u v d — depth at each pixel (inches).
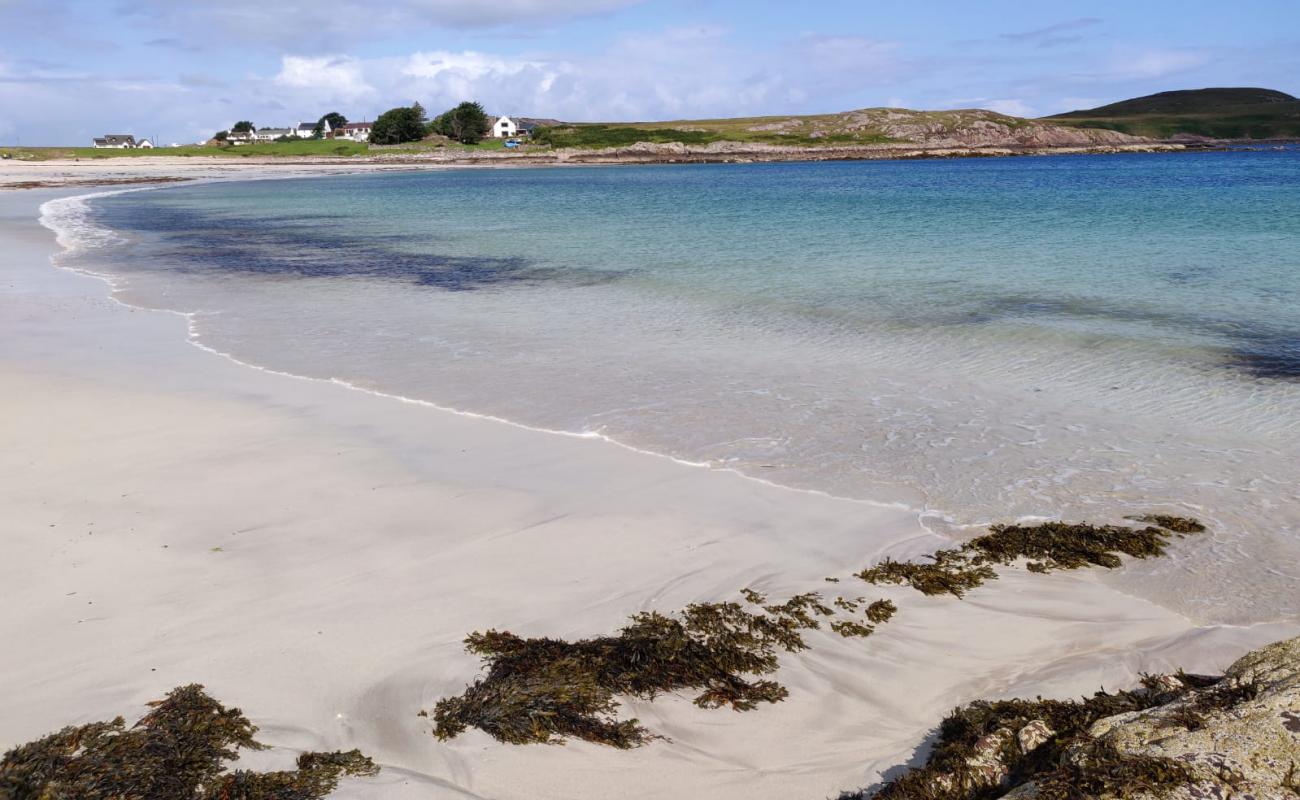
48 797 186.5
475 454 429.1
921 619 283.4
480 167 5634.8
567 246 1248.2
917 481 399.2
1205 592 301.7
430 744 217.5
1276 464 412.8
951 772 201.5
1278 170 3334.2
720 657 253.9
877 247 1188.5
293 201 2298.2
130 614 274.8
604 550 327.6
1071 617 286.4
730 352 631.2
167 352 625.9
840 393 531.5
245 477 393.4
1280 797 165.8
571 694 234.1
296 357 616.1
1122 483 394.9
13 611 275.7
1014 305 775.7
